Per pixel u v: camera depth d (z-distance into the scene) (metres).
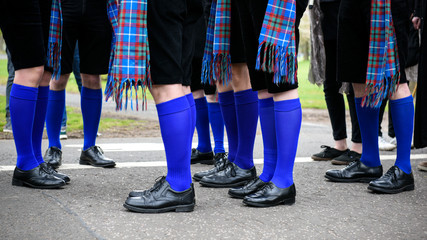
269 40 2.81
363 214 2.79
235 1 3.11
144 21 2.64
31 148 3.41
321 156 4.80
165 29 2.68
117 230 2.42
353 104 4.53
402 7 3.43
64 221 2.56
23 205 2.88
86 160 4.32
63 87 4.18
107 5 3.89
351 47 3.49
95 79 4.22
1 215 2.65
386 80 3.37
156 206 2.76
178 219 2.64
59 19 3.58
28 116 3.36
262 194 2.97
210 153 4.60
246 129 3.52
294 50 2.86
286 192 2.98
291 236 2.37
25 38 3.29
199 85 4.46
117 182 3.63
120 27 2.65
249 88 3.48
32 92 3.37
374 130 3.70
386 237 2.37
